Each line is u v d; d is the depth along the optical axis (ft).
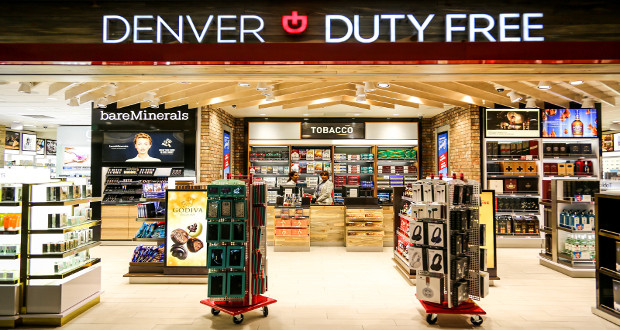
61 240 14.40
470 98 26.05
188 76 12.12
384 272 21.21
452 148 32.96
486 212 18.95
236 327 13.65
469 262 14.55
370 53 10.69
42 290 13.83
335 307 15.67
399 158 37.88
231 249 14.25
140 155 30.19
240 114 36.65
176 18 11.14
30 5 11.28
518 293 17.65
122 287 18.52
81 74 11.89
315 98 26.03
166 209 19.19
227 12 11.16
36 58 10.66
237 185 14.48
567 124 28.63
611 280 14.84
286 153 37.86
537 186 28.73
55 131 49.06
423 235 14.28
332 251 26.94
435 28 10.98
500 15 10.88
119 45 10.75
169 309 15.52
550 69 11.38
